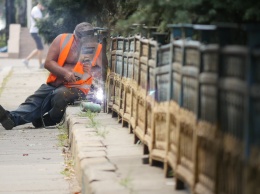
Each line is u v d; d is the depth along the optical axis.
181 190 10.74
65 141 19.92
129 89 16.88
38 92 23.12
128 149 14.40
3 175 15.30
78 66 22.56
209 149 9.27
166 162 11.59
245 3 12.01
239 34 10.91
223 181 8.77
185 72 10.48
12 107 28.19
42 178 14.96
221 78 8.84
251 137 7.89
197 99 9.72
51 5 27.77
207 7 12.25
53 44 22.77
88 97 23.25
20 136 21.14
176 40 11.55
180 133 10.73
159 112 12.34
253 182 7.83
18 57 60.66
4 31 80.19
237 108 8.30
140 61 14.84
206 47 9.34
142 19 12.27
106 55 22.22
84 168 12.70
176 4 11.84
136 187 11.01
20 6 78.44
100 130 16.86
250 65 7.86
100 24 25.47
